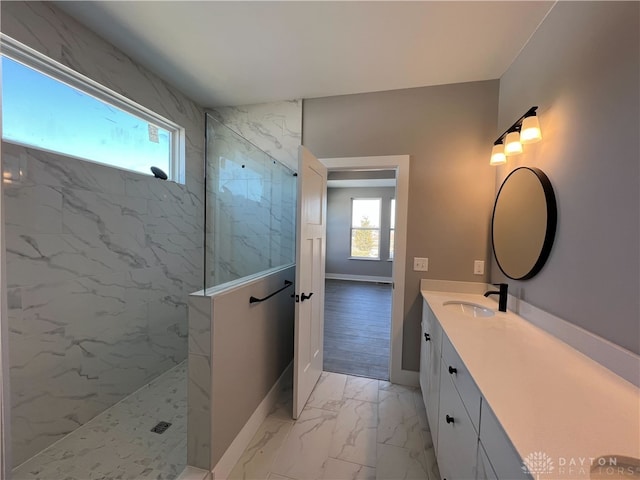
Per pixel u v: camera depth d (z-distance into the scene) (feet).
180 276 8.48
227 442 5.05
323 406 6.97
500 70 6.75
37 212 5.04
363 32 5.57
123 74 6.46
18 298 4.83
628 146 3.18
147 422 6.06
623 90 3.27
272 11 5.08
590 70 3.83
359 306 15.75
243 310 5.56
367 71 6.95
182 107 8.28
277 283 7.25
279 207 8.27
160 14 5.24
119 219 6.60
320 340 8.18
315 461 5.34
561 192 4.41
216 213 6.56
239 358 5.42
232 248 6.81
